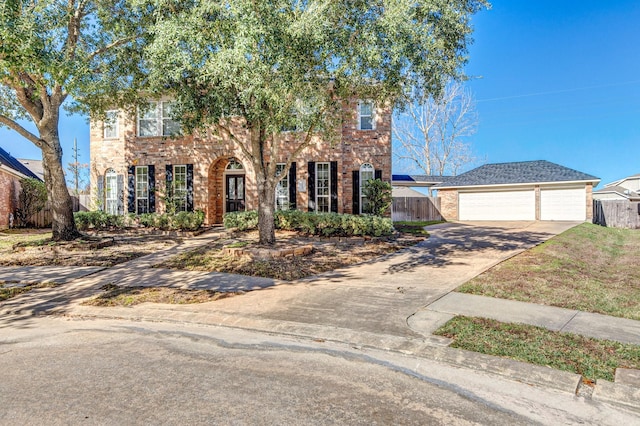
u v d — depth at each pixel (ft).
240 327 18.21
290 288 25.22
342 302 21.80
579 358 13.67
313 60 26.78
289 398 11.08
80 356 14.56
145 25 33.65
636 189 124.47
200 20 26.27
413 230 55.67
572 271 29.01
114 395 11.23
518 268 29.86
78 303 22.68
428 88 29.91
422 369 13.32
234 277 28.32
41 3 27.45
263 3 24.64
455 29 28.12
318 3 26.32
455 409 10.55
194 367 13.43
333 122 34.58
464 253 37.55
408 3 25.45
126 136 59.98
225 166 61.52
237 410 10.34
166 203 54.65
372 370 13.24
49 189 41.42
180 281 27.45
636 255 40.29
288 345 15.85
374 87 30.71
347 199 56.65
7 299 23.67
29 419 9.86
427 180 94.79
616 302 21.03
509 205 76.54
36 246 39.06
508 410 10.55
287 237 46.26
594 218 76.07
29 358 14.37
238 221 51.85
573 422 10.00
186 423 9.67
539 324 17.51
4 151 78.59
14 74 29.78
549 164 80.69
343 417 10.02
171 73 27.55
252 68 24.82
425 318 18.70
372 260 34.76
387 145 56.03
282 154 57.72
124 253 38.09
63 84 29.96
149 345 15.89
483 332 16.46
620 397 11.10
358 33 27.12
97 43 40.37
